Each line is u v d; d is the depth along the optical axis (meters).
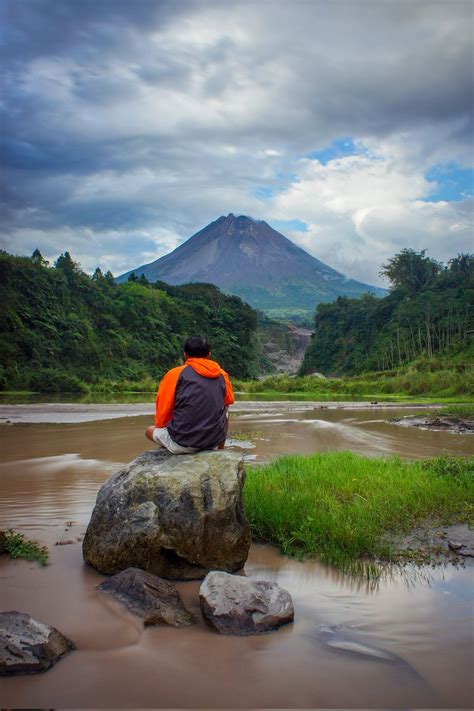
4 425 15.20
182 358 82.12
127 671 2.66
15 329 55.16
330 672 2.68
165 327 83.69
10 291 58.53
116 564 3.98
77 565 4.19
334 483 6.33
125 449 10.43
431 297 93.88
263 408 25.33
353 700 2.44
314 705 2.40
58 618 3.23
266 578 4.01
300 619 3.30
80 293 73.06
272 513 5.09
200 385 4.58
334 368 113.56
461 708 2.39
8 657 2.63
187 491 4.11
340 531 4.64
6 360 49.81
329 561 4.30
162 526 4.02
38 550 4.44
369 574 4.04
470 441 12.24
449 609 3.45
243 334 97.75
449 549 4.59
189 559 4.05
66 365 59.41
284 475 6.61
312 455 8.55
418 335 87.88
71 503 6.15
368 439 12.48
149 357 76.38
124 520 4.05
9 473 7.92
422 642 3.01
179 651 2.87
